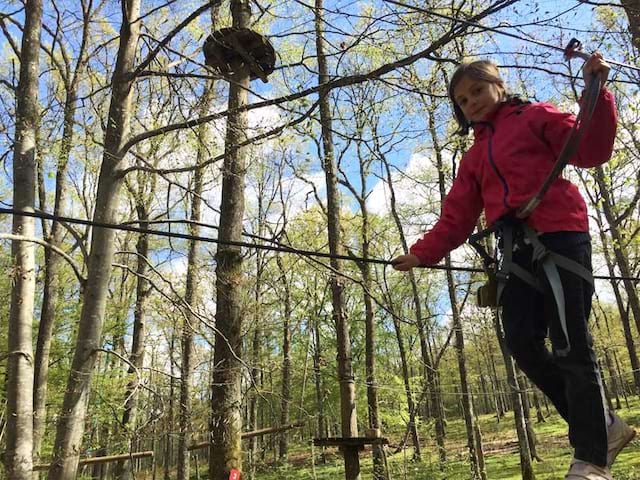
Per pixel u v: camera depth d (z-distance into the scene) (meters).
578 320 1.60
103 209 6.60
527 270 1.75
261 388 8.50
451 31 5.02
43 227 14.35
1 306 11.81
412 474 14.20
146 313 14.17
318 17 6.12
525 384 21.36
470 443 16.09
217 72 6.81
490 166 1.91
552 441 24.11
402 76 6.33
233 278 7.87
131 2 7.13
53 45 10.38
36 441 10.92
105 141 6.80
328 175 13.45
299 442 30.33
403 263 2.11
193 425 7.84
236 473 7.08
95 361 6.51
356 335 21.75
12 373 7.11
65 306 15.88
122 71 6.84
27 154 7.44
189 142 7.02
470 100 2.03
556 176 1.66
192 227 13.97
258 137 6.16
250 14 8.30
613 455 1.62
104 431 10.91
